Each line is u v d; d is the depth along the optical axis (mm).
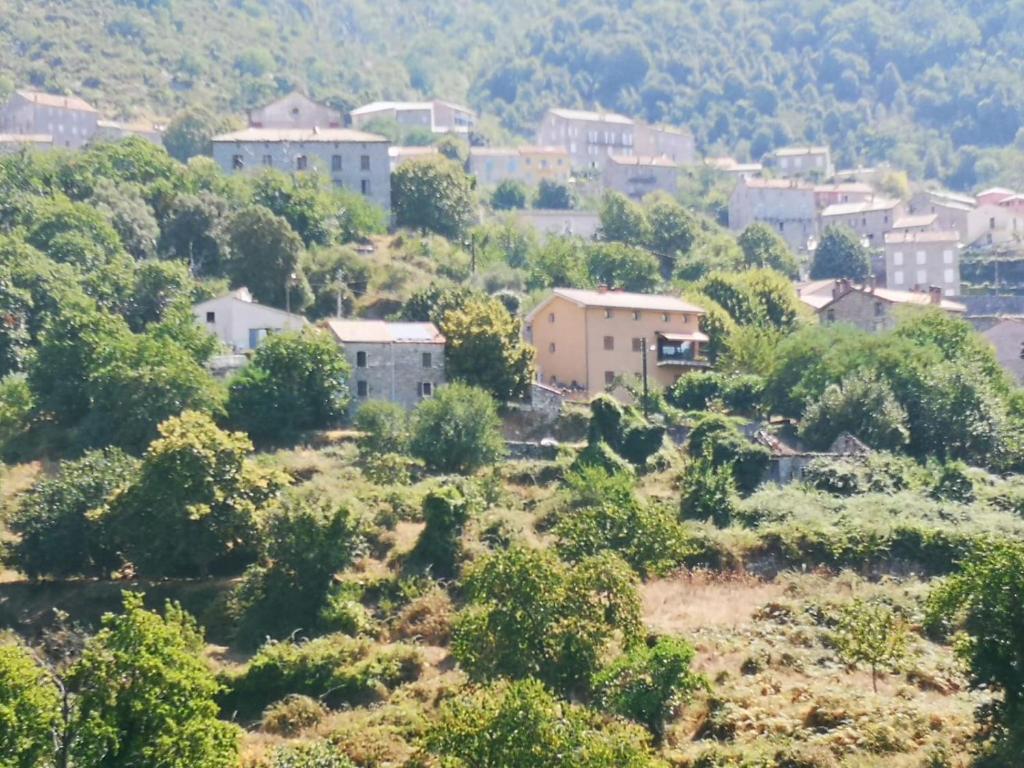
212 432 158875
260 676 127438
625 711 111500
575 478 168875
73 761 95125
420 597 145250
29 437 190375
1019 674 103688
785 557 154250
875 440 192500
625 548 147375
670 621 134000
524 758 91125
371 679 127188
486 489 171000
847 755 104000
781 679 119375
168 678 98812
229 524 154375
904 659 121375
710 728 110688
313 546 146375
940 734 105812
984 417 196125
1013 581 104500
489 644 115688
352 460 186125
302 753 106875
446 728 94688
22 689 95750
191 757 97500
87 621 145500
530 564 118062
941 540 153125
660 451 193125
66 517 156500
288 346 198750
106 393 187125
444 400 188625
